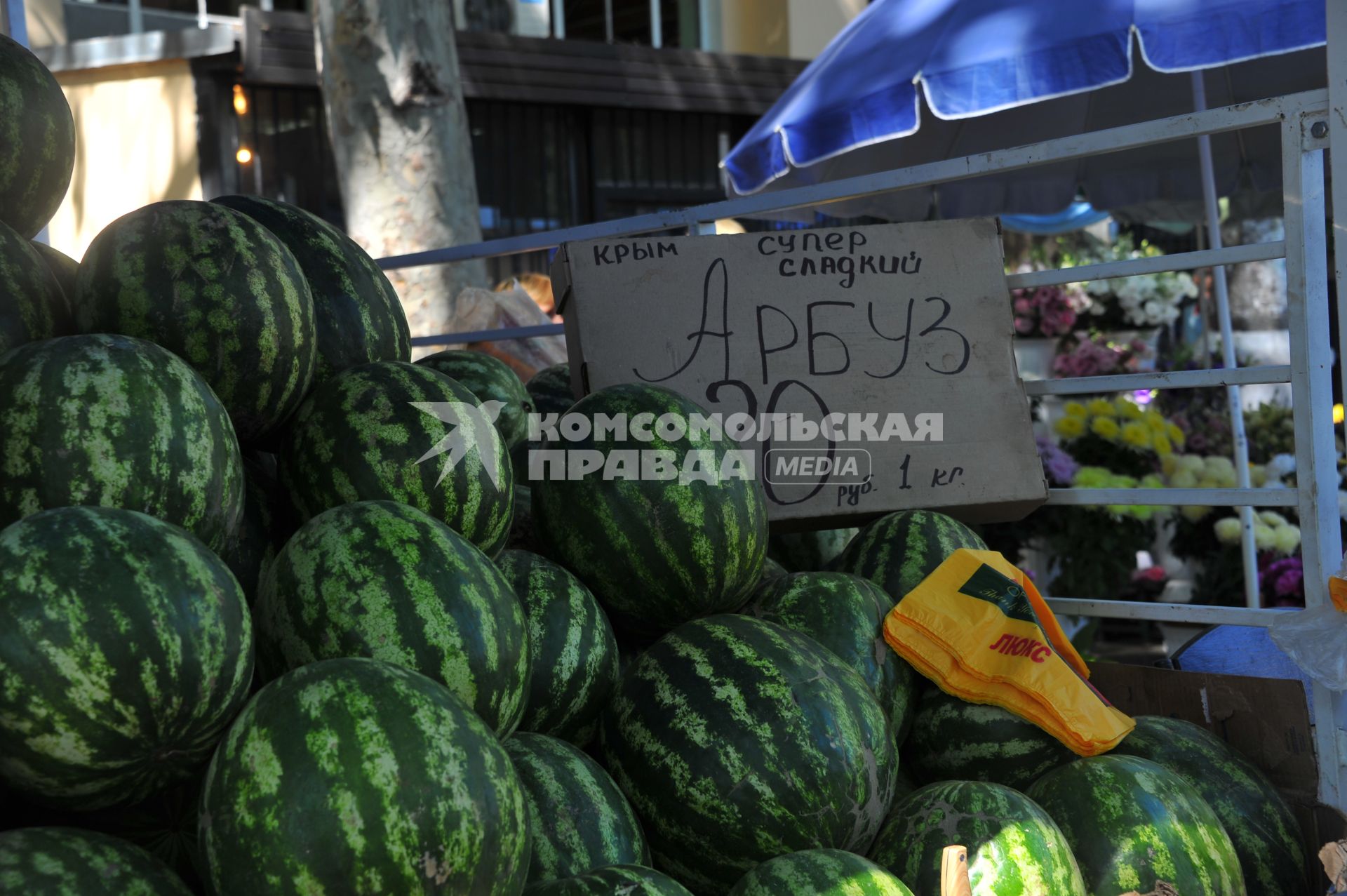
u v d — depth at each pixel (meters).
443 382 2.22
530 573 2.21
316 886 1.35
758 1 12.85
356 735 1.41
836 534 3.17
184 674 1.45
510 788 1.49
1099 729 2.29
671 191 11.17
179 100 9.00
